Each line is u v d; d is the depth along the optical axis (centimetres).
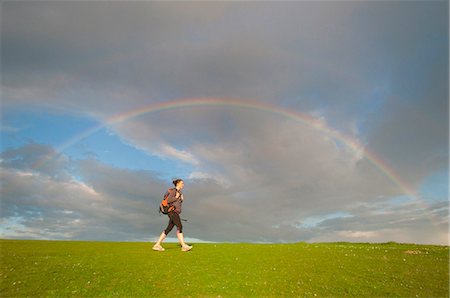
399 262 1738
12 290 1042
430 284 1290
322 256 1906
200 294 1109
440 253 2161
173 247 2239
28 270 1248
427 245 2811
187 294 1104
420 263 1720
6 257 1462
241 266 1505
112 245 2298
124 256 1667
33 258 1475
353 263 1678
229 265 1516
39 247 1994
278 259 1741
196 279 1255
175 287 1162
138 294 1086
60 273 1238
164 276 1277
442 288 1238
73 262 1430
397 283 1293
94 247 2095
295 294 1144
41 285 1104
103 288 1120
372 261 1759
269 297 1106
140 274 1289
